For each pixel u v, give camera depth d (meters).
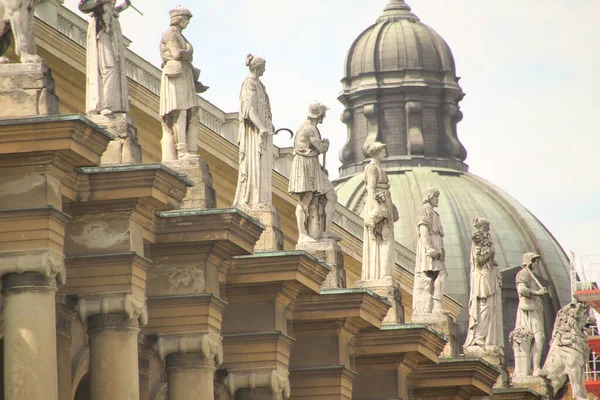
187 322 129.75
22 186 114.88
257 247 141.38
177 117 133.12
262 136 142.62
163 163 132.25
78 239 121.94
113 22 125.62
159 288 130.25
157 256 130.50
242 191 142.62
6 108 114.44
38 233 114.44
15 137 113.44
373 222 162.25
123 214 122.00
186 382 129.88
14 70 114.56
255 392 140.50
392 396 160.00
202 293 129.88
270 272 139.12
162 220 129.12
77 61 154.88
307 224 151.75
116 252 121.62
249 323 140.50
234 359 140.25
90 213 122.00
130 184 120.81
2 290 114.62
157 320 130.12
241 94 143.25
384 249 162.50
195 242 129.50
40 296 114.12
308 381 150.00
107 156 123.75
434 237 180.00
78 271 121.81
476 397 178.00
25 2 115.62
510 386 196.88
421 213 179.88
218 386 140.12
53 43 152.38
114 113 124.81
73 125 113.25
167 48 133.25
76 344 128.62
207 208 131.25
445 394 172.12
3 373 122.25
